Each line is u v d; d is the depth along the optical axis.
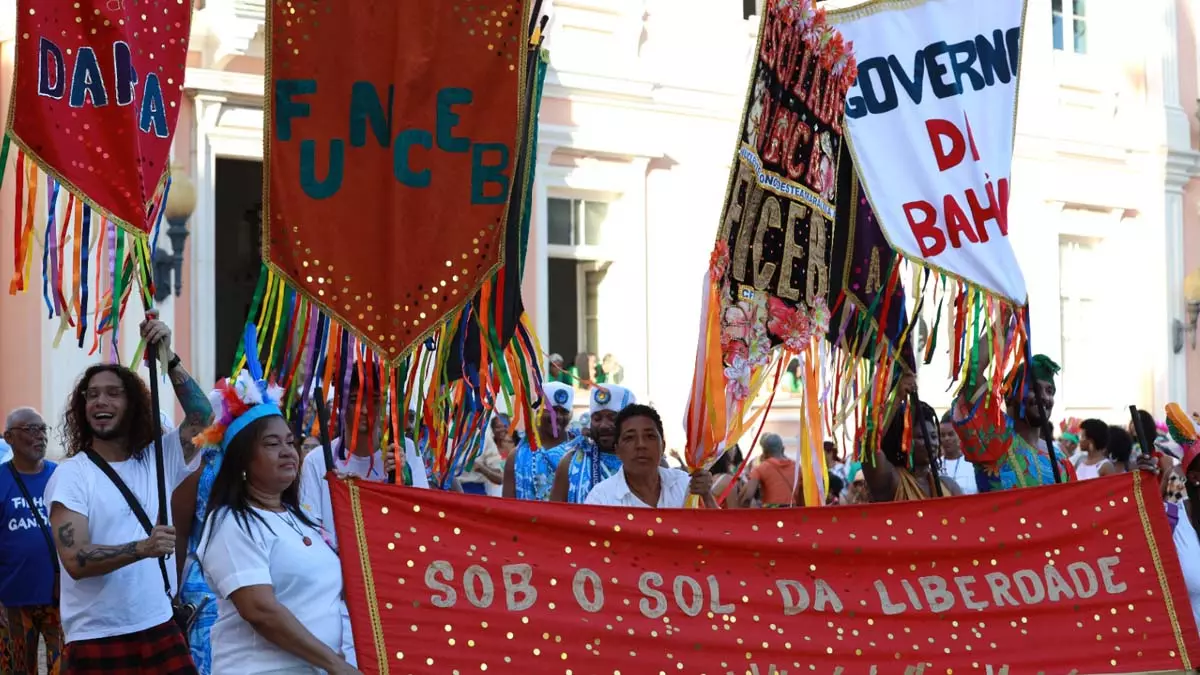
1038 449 7.53
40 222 10.71
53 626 7.21
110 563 4.84
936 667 5.68
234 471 4.63
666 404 14.38
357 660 4.88
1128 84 18.00
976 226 6.86
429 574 5.04
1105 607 5.96
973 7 6.98
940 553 5.82
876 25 6.83
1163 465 7.51
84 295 5.08
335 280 5.26
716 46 14.81
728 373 6.12
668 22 14.53
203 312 11.92
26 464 7.30
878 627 5.64
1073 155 17.34
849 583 5.67
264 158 5.23
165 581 5.09
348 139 5.30
